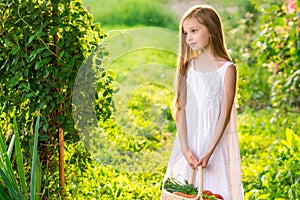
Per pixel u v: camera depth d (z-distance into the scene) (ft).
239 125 23.80
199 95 13.12
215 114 12.98
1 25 13.00
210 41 13.23
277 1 25.59
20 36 13.02
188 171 13.26
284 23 21.75
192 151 13.16
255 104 27.71
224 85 13.03
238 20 30.94
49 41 13.16
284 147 16.88
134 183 16.21
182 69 13.26
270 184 15.58
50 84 13.03
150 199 15.62
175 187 12.74
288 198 15.16
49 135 13.46
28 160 13.43
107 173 15.79
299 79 22.06
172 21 41.93
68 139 13.69
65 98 13.28
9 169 12.34
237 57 28.71
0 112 13.56
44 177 13.42
